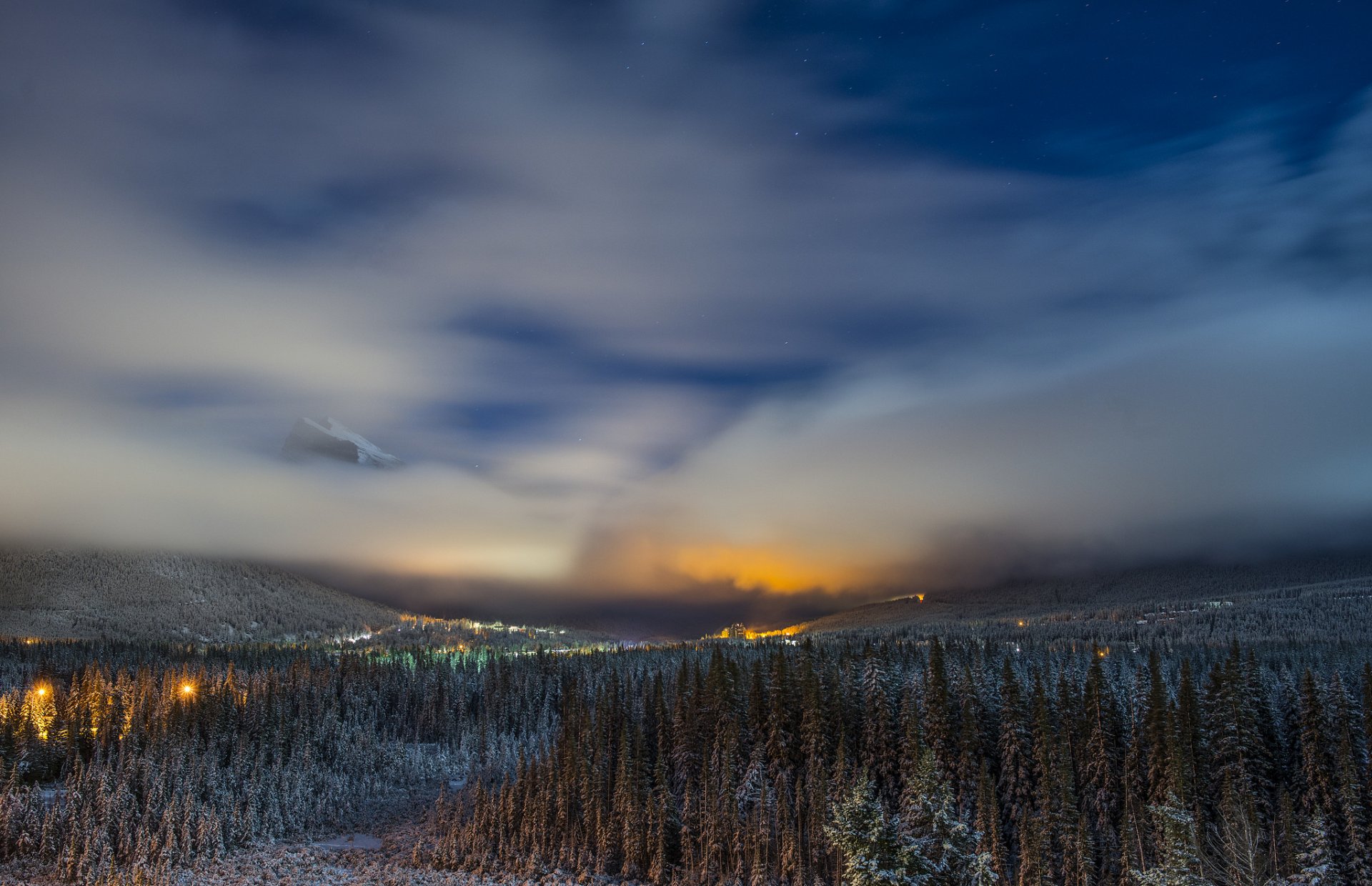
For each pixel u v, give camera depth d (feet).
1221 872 266.57
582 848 510.58
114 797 553.23
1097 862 429.38
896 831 239.09
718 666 579.07
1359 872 388.37
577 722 649.61
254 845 570.46
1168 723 450.30
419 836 584.40
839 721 515.50
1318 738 434.71
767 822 468.34
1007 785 462.19
